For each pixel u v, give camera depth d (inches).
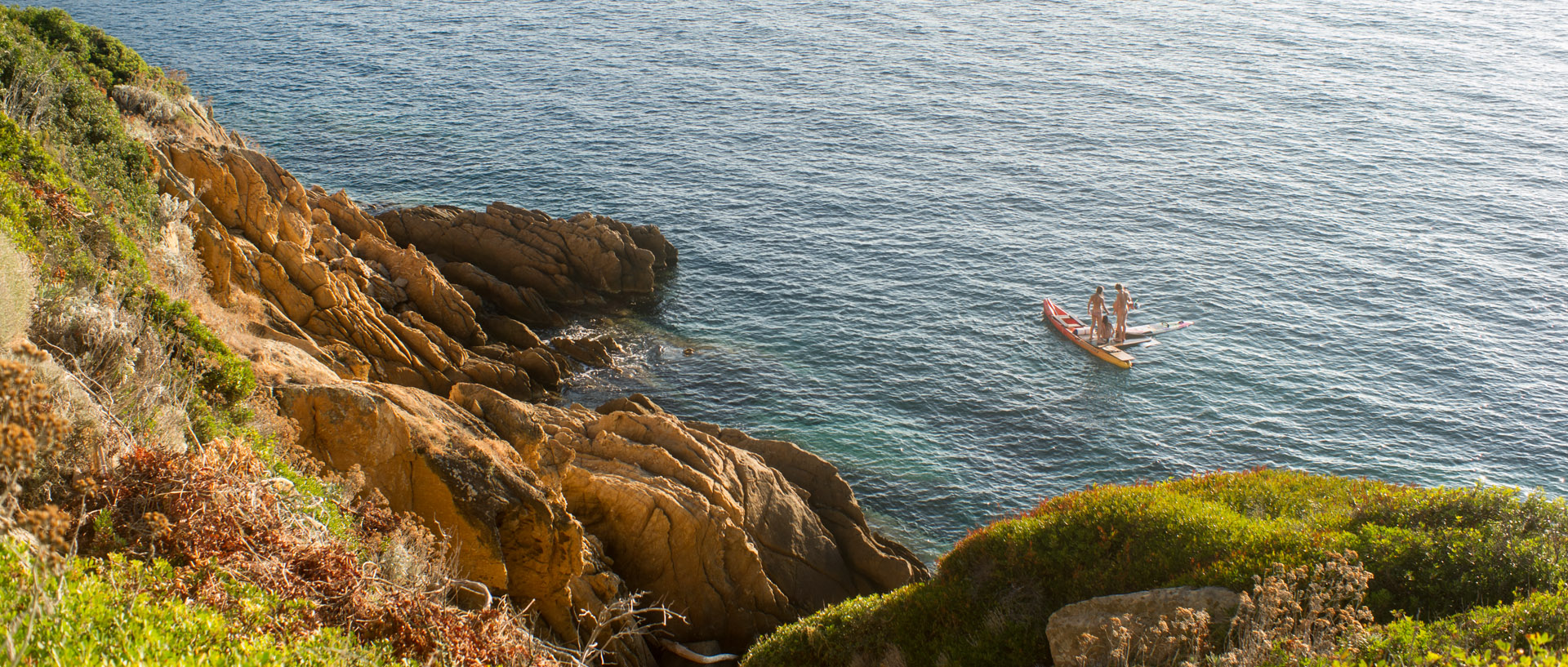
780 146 2997.0
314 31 4407.0
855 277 2073.1
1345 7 5393.7
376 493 609.0
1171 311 1950.1
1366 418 1578.5
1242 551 603.5
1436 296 2020.2
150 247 917.8
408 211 1972.2
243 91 3339.1
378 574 487.5
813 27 4904.0
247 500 443.8
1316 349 1800.0
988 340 1808.6
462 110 3253.0
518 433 807.1
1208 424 1556.3
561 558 716.7
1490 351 1792.6
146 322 629.3
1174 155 2965.1
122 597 331.9
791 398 1585.9
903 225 2380.7
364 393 676.7
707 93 3595.0
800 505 1130.7
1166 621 533.6
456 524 666.2
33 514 292.4
